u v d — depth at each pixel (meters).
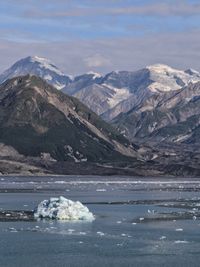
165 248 180.25
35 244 185.38
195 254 171.62
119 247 181.62
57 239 195.00
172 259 164.88
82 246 182.88
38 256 168.12
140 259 164.88
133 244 186.75
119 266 156.88
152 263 160.00
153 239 196.12
